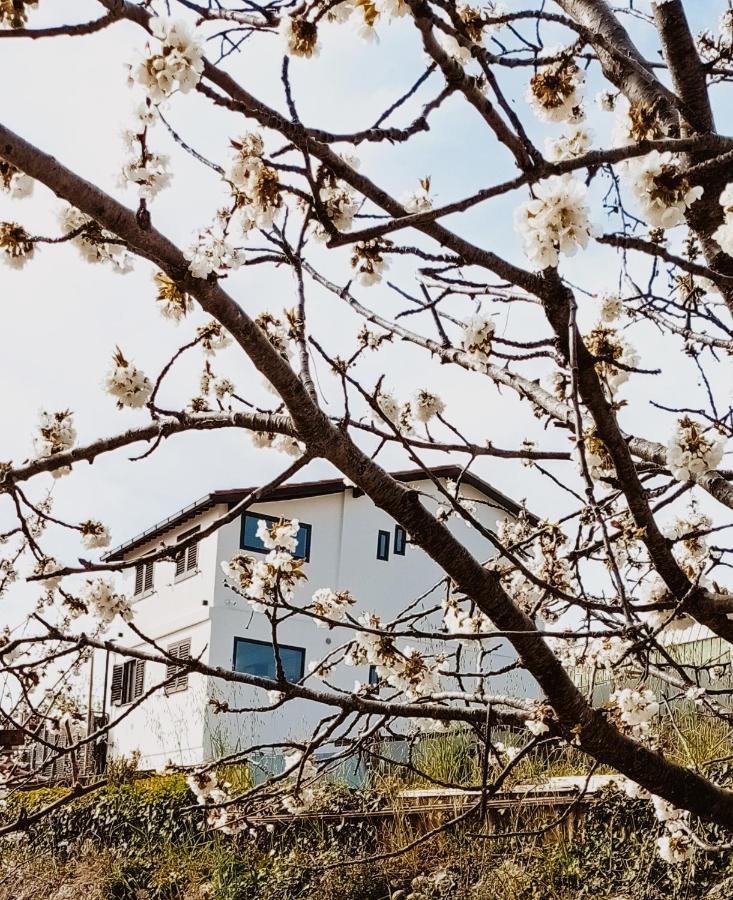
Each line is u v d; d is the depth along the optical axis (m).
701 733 7.19
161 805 11.10
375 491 2.93
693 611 3.06
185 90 2.13
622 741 3.36
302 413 2.75
